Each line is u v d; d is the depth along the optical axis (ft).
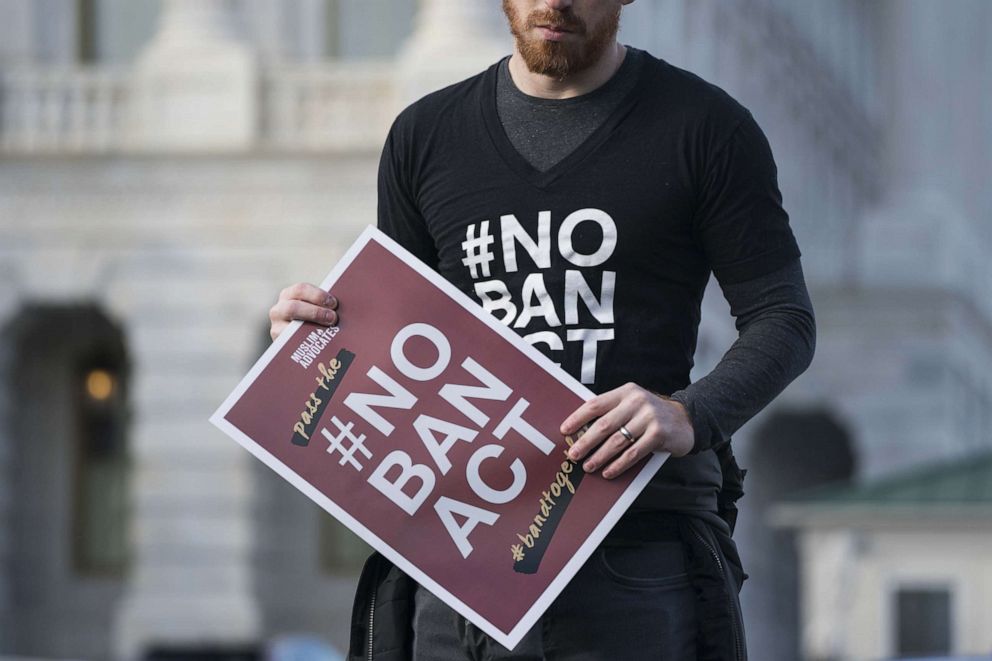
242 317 123.54
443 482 19.17
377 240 19.65
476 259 19.81
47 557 133.28
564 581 18.83
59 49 126.52
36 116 124.36
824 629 75.31
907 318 167.12
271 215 123.03
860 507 74.69
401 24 127.65
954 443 169.37
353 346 19.52
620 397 18.56
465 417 19.22
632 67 19.79
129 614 122.93
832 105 203.21
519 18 19.36
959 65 179.11
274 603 128.57
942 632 74.49
